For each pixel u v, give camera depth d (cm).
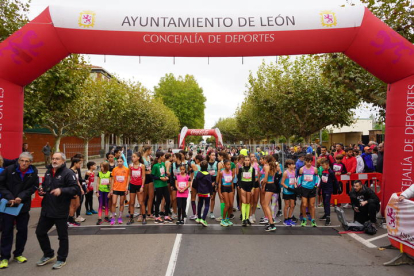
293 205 757
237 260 506
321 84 1967
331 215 863
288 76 2184
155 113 3741
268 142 3738
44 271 460
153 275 443
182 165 776
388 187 749
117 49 765
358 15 734
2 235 485
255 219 812
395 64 717
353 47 755
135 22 744
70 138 3014
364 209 721
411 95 709
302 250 561
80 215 855
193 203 817
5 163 638
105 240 616
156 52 773
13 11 1027
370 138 2380
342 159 1005
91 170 862
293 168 758
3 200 483
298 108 2095
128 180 773
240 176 743
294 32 746
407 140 711
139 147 2277
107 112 2394
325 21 737
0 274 449
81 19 733
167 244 591
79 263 492
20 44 704
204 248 568
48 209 477
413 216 462
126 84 3250
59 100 1209
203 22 749
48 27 723
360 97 1016
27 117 1098
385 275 450
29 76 743
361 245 595
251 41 755
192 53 777
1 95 704
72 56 1300
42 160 2578
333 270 467
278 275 446
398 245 501
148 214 822
